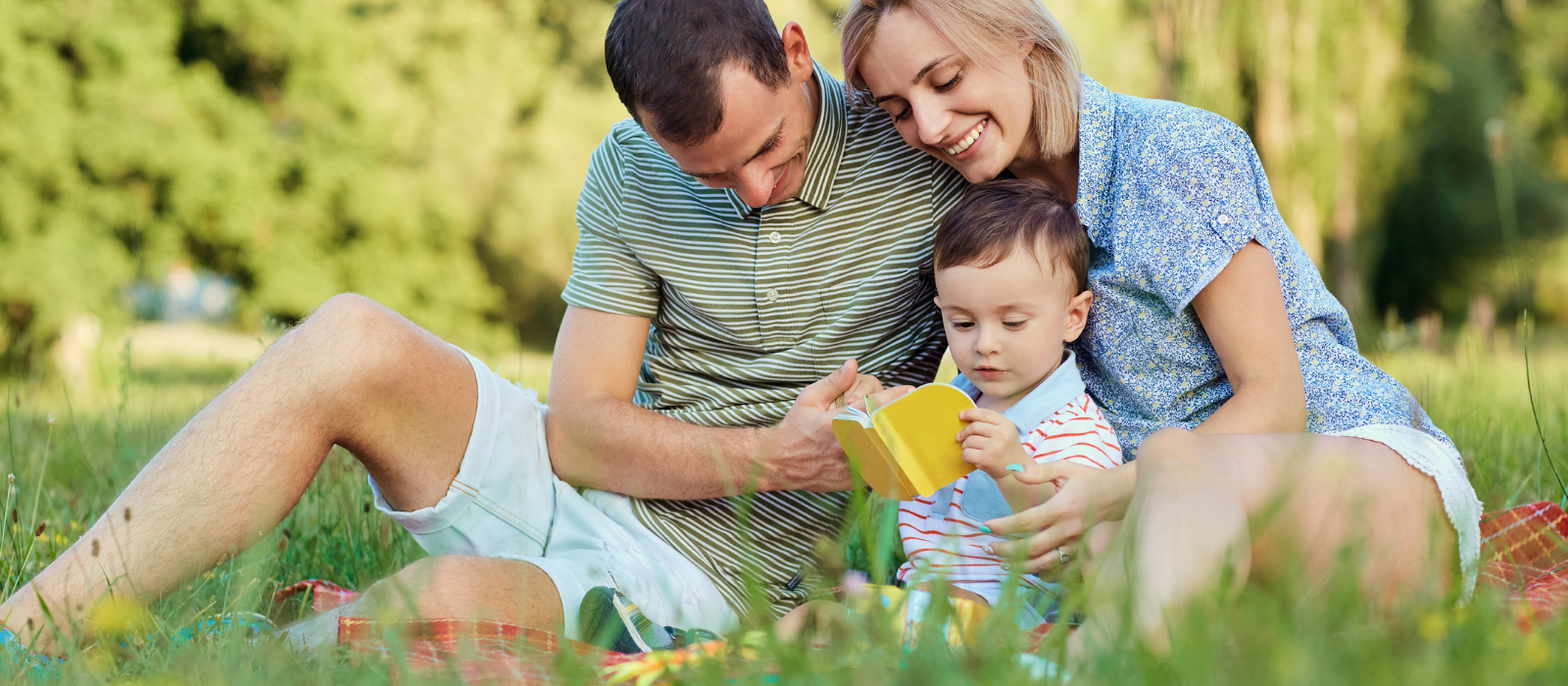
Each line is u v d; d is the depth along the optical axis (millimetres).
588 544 1941
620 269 2094
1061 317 1883
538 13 15555
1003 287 1843
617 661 1436
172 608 1588
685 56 1766
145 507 1597
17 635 1432
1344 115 14211
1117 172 1876
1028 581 1705
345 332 1733
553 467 2023
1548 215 16828
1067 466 1636
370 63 14047
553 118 15422
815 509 2016
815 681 1114
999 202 1889
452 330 14414
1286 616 1150
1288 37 13641
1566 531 1811
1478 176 16844
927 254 2035
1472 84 16812
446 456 1871
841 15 1964
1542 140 17703
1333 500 1472
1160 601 1217
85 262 11875
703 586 1930
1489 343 4859
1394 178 15602
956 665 1098
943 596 1215
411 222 14141
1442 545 1575
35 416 3734
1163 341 1862
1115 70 13227
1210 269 1752
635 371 2094
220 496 1618
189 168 12406
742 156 1835
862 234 2018
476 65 14781
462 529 1902
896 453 1683
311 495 2523
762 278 2018
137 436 3281
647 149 2107
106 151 12055
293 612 1800
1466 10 17234
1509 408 3477
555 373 2074
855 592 1369
